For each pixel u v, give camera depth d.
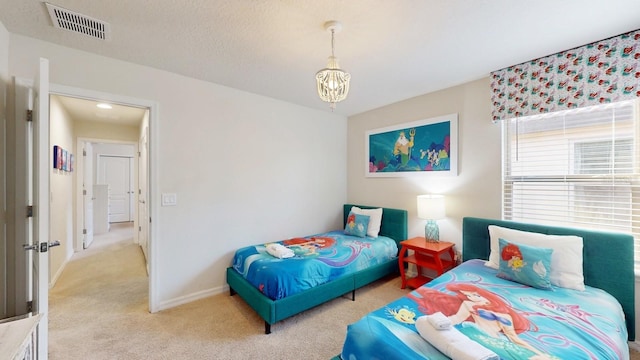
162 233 2.62
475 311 1.60
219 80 2.87
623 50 1.96
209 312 2.54
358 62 2.43
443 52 2.25
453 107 3.05
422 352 1.26
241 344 2.05
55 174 3.26
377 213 3.64
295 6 1.65
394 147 3.68
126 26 1.86
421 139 3.36
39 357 1.54
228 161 3.06
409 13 1.72
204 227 2.89
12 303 1.90
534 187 2.53
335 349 2.00
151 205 2.56
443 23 1.83
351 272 2.79
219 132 2.99
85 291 3.00
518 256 2.07
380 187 3.89
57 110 3.36
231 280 2.83
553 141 2.41
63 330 2.22
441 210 2.94
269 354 1.94
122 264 3.93
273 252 2.72
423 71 2.64
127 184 7.78
